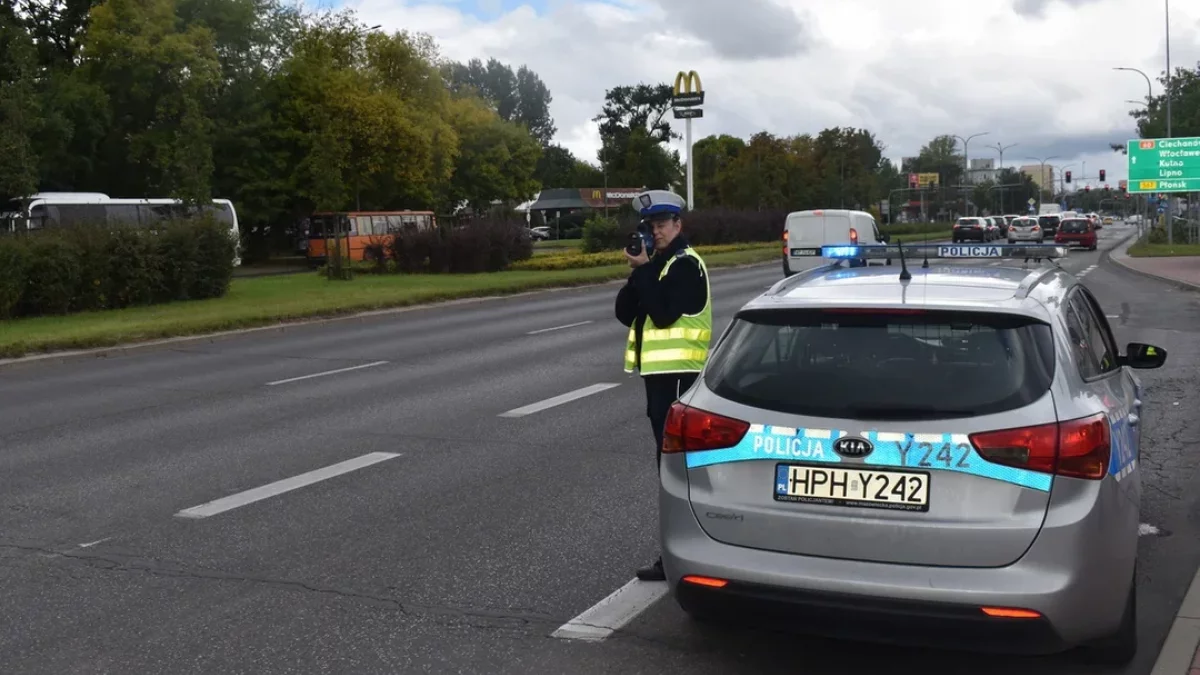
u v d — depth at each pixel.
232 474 8.02
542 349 15.73
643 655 4.59
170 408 11.17
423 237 36.03
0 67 36.25
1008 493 3.80
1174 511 6.71
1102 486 3.86
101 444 9.30
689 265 5.60
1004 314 4.11
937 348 4.09
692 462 4.23
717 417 4.19
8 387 13.27
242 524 6.65
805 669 4.44
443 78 60.12
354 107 49.28
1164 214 63.22
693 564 4.15
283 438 9.38
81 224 23.83
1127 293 24.48
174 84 45.72
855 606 3.88
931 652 4.60
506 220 38.41
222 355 15.95
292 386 12.58
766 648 4.66
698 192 93.88
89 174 46.28
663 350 5.60
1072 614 3.79
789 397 4.13
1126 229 106.56
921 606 3.80
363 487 7.54
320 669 4.50
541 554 5.98
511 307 24.02
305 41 51.91
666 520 4.31
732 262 39.84
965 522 3.82
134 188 48.12
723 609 4.13
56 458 8.75
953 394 3.94
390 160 51.75
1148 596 5.22
